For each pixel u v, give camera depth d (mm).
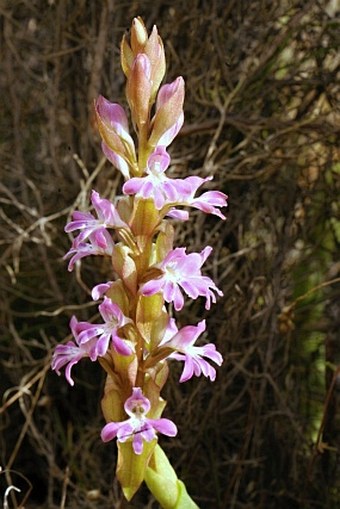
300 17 514
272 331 547
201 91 543
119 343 281
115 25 566
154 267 288
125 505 553
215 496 563
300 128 528
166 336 300
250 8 540
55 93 604
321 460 547
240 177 533
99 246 293
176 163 556
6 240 582
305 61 541
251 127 531
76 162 604
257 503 566
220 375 545
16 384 621
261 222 559
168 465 313
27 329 621
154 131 287
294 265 561
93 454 586
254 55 536
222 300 557
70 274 620
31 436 586
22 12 627
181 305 282
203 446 567
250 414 545
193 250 548
